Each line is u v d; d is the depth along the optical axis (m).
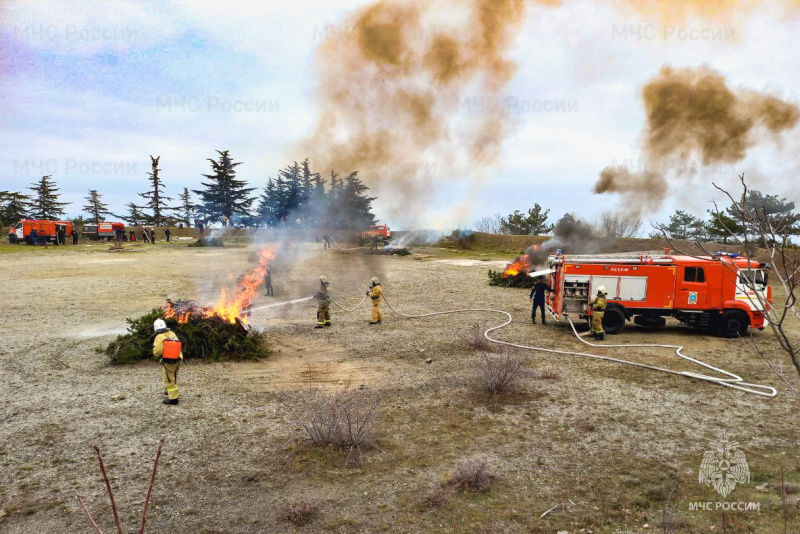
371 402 9.20
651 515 5.59
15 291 21.20
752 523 5.38
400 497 5.95
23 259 34.47
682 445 7.43
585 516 5.57
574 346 13.80
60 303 18.72
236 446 7.31
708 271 14.91
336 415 7.86
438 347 13.45
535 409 8.87
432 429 7.98
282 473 6.53
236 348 12.12
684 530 5.27
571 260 15.60
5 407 8.73
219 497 5.93
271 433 7.77
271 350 12.89
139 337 11.82
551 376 10.80
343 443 7.36
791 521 5.42
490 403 9.16
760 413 8.73
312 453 7.09
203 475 6.45
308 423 8.16
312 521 5.44
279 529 5.30
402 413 8.65
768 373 11.21
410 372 11.13
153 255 38.19
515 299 22.00
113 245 47.56
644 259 15.26
